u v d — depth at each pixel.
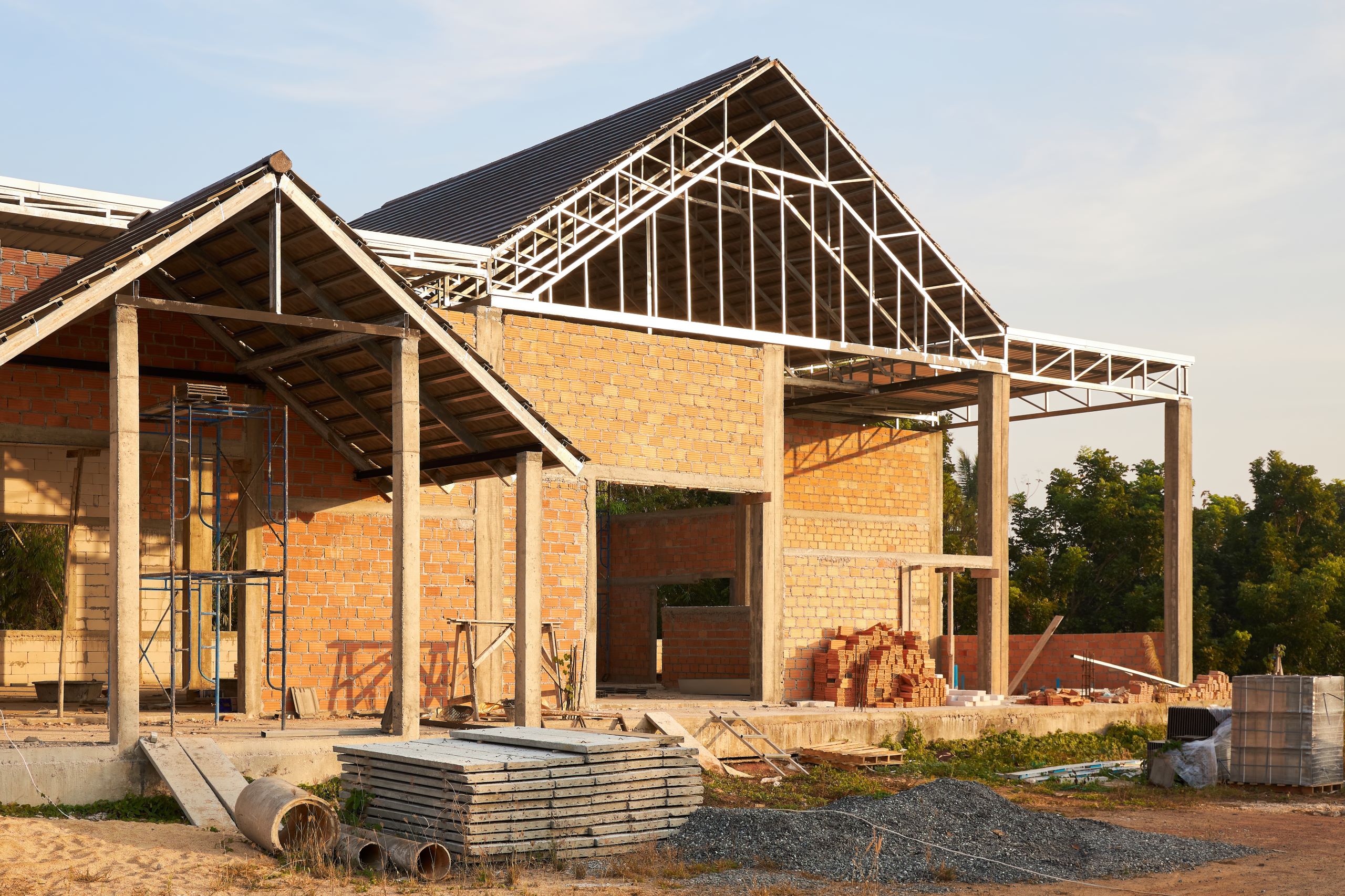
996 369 27.58
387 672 20.00
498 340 21.16
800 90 24.94
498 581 20.97
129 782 13.60
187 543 21.61
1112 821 16.73
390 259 20.52
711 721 20.28
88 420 17.80
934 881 12.16
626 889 11.26
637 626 32.53
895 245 26.98
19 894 9.91
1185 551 29.97
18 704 22.31
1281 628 44.38
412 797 12.66
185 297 17.77
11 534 35.06
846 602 27.95
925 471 32.50
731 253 27.38
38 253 19.98
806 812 13.81
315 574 19.50
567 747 12.87
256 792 12.21
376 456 19.55
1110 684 32.09
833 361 29.72
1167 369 30.31
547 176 24.39
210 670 24.38
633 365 22.61
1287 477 49.25
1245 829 16.23
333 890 10.80
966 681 34.19
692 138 25.62
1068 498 49.44
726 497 48.44
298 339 17.53
